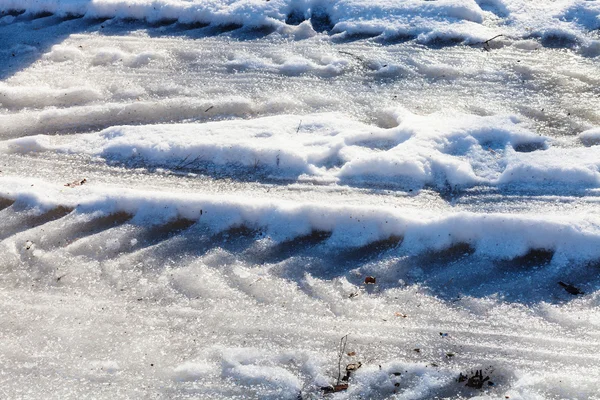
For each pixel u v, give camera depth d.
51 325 2.96
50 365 2.87
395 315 2.95
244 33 3.96
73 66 3.83
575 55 3.71
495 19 3.92
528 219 3.07
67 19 4.14
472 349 2.87
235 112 3.56
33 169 3.39
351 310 2.97
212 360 2.87
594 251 3.04
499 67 3.68
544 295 2.97
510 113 3.46
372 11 3.97
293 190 3.26
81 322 2.97
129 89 3.69
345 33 3.90
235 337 2.92
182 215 3.22
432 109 3.51
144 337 2.93
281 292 3.02
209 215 3.20
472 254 3.08
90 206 3.25
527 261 3.06
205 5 4.04
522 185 3.23
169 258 3.12
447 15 3.92
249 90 3.65
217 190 3.28
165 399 2.80
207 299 3.01
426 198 3.22
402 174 3.28
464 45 3.80
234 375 2.84
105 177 3.35
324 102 3.58
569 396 2.77
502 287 3.00
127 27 4.05
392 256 3.09
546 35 3.81
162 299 3.01
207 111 3.57
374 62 3.74
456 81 3.63
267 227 3.17
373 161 3.29
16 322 2.97
